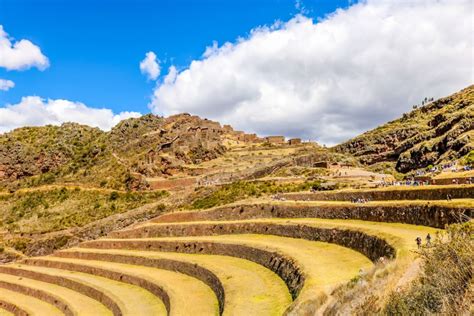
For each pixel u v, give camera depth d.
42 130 184.25
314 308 32.53
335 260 48.22
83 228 117.25
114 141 165.88
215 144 162.62
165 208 116.88
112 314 63.00
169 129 159.12
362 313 25.27
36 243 114.56
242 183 114.88
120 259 86.56
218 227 84.81
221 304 50.47
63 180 148.12
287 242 64.44
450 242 23.03
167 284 62.62
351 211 67.56
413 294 21.22
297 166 136.12
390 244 42.72
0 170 155.00
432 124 190.75
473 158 108.44
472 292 18.23
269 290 47.25
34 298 79.88
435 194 59.97
